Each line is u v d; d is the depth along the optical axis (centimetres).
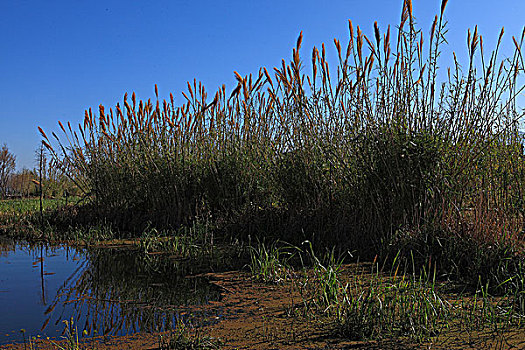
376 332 274
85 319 323
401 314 286
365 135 524
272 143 657
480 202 457
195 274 458
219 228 669
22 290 407
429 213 471
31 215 919
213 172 721
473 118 484
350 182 540
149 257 551
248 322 303
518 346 251
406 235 466
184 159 770
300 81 589
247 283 412
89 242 673
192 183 748
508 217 457
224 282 420
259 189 683
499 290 358
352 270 434
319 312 317
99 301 369
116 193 827
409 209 485
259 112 707
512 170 486
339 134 562
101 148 850
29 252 611
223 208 707
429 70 490
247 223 649
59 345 270
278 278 414
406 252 455
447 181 472
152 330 296
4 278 456
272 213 645
